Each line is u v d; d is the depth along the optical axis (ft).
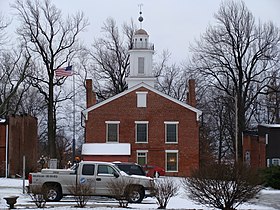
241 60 220.02
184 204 88.48
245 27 226.79
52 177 93.61
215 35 222.28
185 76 283.38
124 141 198.59
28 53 208.33
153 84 226.38
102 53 251.80
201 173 75.97
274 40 262.47
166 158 197.77
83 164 94.17
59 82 224.94
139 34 229.25
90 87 211.82
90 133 199.41
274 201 106.42
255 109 247.70
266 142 207.10
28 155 189.98
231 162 84.58
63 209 76.84
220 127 265.34
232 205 75.56
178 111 199.62
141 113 199.93
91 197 98.07
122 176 93.20
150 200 96.22
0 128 178.09
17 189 124.98
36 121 213.46
